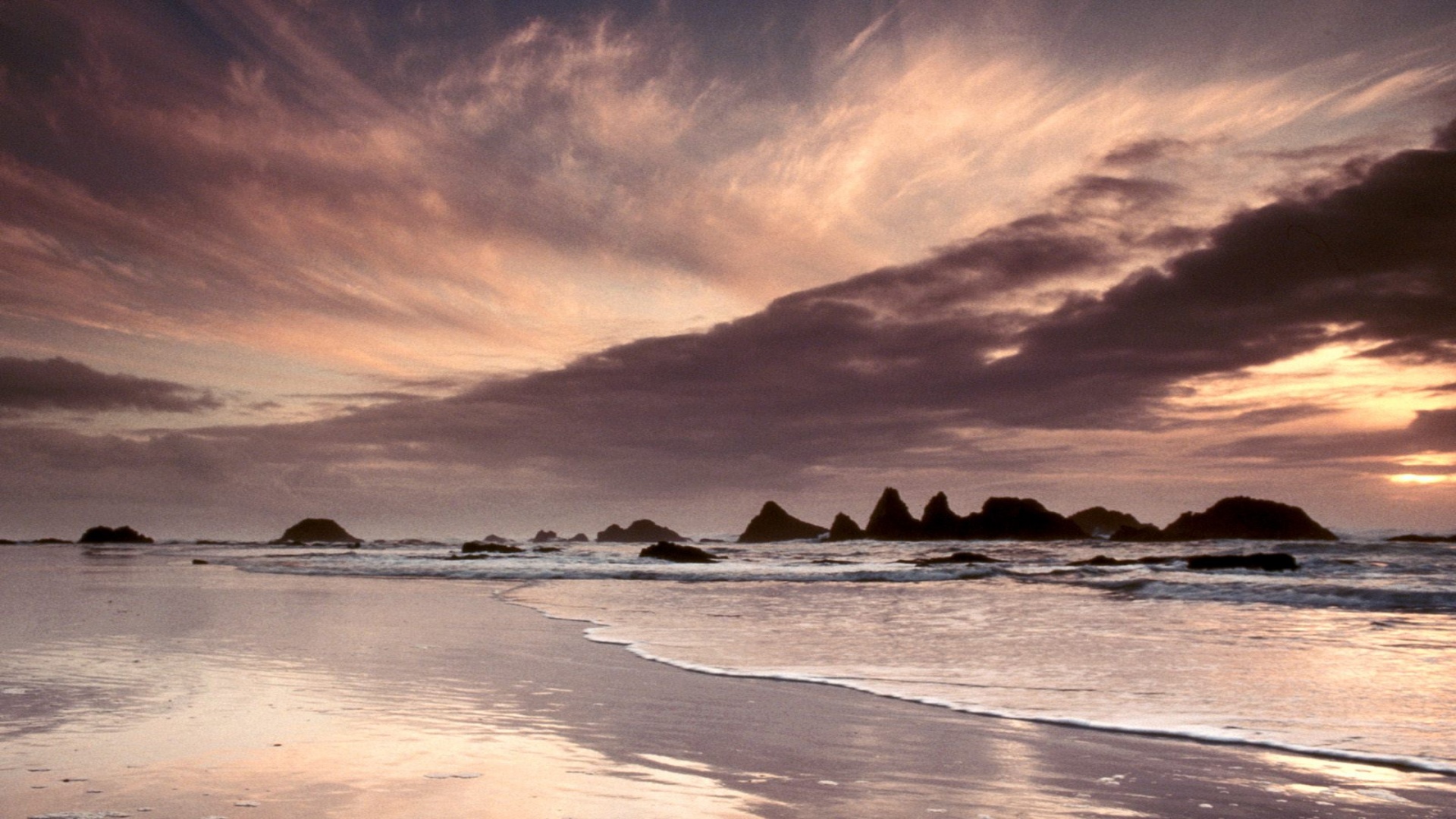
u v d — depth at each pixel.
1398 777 5.18
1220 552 50.25
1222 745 6.03
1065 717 6.97
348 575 34.34
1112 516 114.62
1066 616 16.23
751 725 6.62
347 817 4.00
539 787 4.67
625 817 4.13
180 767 4.95
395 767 5.06
